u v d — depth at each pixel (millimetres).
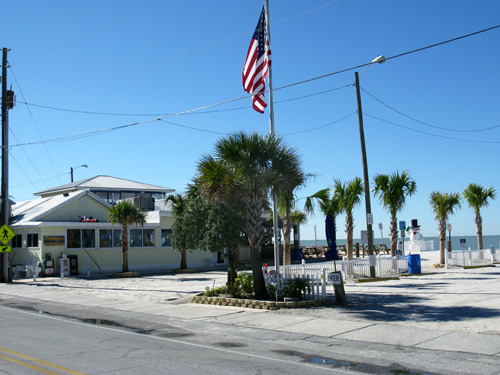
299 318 12211
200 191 15875
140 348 9164
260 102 17516
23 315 14117
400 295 15703
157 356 8438
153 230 33844
